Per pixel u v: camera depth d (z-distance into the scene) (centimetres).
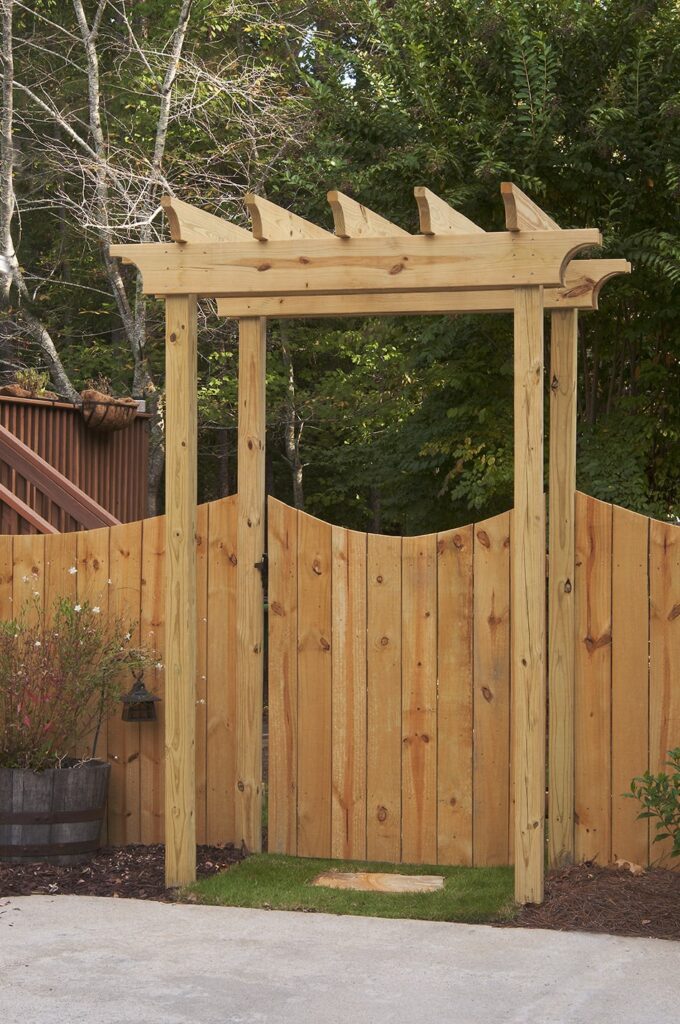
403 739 575
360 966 423
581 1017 373
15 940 453
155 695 595
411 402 1333
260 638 589
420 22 977
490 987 401
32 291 1931
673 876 522
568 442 556
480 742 565
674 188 845
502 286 493
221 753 599
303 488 2181
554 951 439
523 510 495
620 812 541
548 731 554
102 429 1056
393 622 577
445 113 955
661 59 912
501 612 562
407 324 1017
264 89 1582
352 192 976
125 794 607
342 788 584
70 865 562
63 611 594
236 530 598
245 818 587
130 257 536
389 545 579
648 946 445
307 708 589
